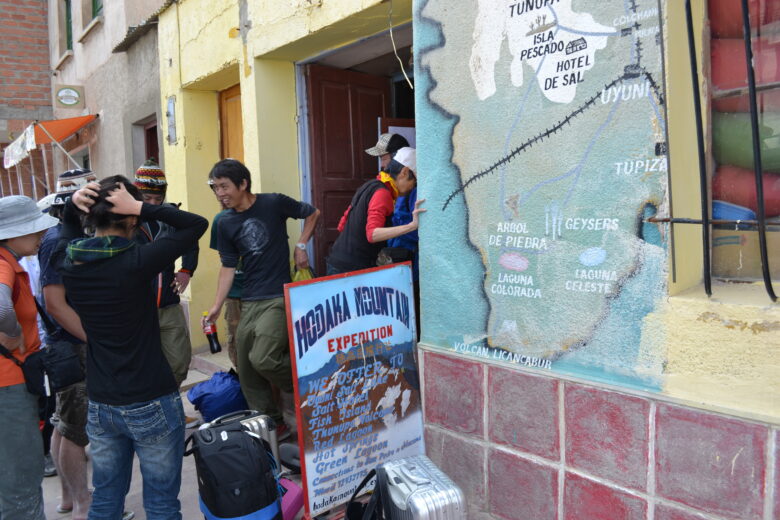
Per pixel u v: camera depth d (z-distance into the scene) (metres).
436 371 3.13
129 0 7.11
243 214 3.84
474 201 2.87
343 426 2.99
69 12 9.91
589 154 2.42
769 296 2.07
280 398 4.45
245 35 4.76
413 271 3.96
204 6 5.34
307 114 4.86
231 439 2.69
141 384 2.38
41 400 3.09
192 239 2.49
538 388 2.66
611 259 2.38
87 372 2.47
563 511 2.61
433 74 3.00
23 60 10.47
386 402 3.14
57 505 3.53
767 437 2.00
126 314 2.34
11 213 2.68
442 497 2.34
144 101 6.95
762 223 2.02
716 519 2.13
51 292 2.94
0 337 2.59
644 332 2.30
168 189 6.38
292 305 2.84
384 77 5.37
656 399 2.26
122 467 2.52
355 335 3.04
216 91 6.10
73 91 8.80
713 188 2.35
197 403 4.15
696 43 2.26
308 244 4.89
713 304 2.11
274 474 3.05
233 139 5.96
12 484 2.64
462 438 3.03
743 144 2.26
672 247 2.21
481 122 2.80
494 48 2.71
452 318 3.04
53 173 11.42
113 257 2.30
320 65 4.89
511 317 2.76
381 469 2.51
